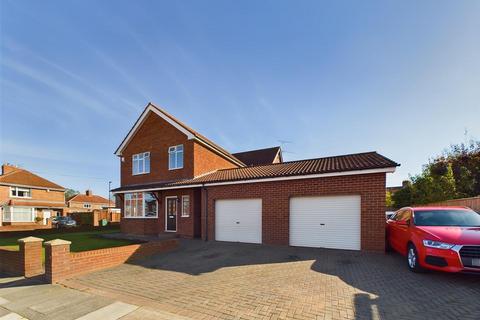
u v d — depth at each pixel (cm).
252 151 2845
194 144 1712
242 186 1340
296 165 1402
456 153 2255
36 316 530
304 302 540
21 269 827
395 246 893
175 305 559
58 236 1912
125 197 2042
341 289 603
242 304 545
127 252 967
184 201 1666
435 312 472
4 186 3394
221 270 813
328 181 1105
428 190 1936
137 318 505
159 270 841
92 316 521
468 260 596
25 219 3525
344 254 967
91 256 848
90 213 3578
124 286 695
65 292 664
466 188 1941
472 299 521
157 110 1884
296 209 1181
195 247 1221
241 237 1334
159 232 1770
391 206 2689
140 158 2002
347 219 1066
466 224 734
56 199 3988
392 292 571
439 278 651
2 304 595
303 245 1148
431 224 739
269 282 676
